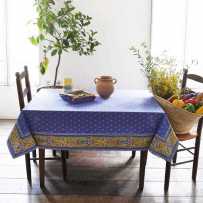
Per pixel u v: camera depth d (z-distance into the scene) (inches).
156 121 90.0
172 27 167.6
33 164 117.9
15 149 89.5
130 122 90.0
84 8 163.3
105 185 102.9
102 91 103.6
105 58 168.4
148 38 167.3
